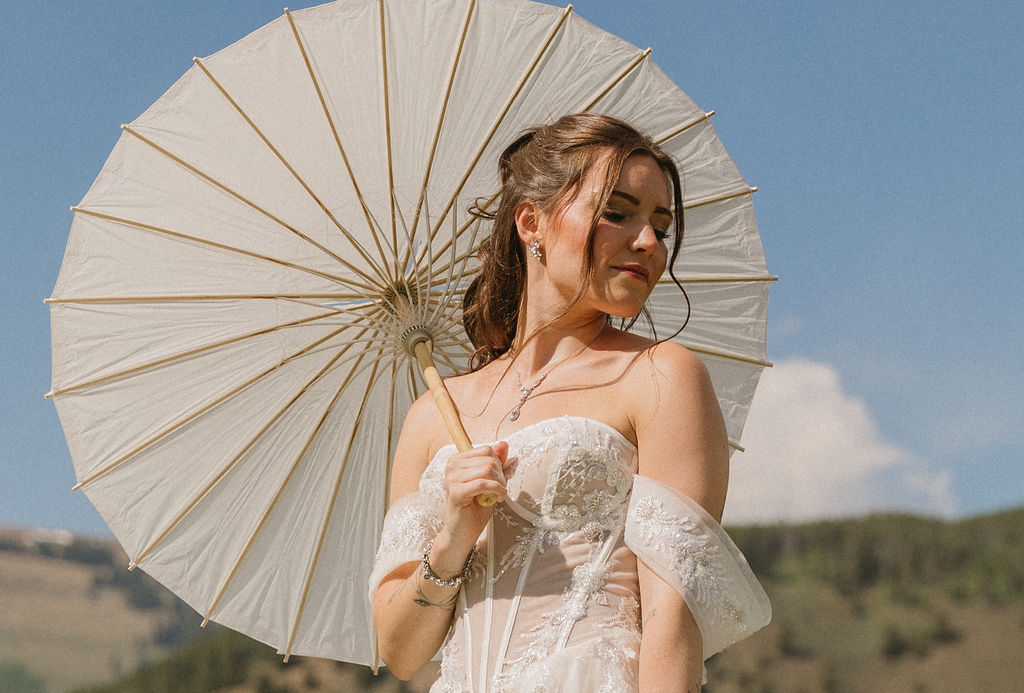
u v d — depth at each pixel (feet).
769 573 110.42
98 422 10.33
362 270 10.05
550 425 7.11
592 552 6.89
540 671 6.55
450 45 10.17
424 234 10.03
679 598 6.33
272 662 106.32
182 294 10.25
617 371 7.25
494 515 7.26
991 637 94.17
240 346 10.36
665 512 6.54
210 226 10.16
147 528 10.37
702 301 10.31
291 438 10.48
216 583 10.46
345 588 10.62
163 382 10.34
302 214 10.04
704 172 10.29
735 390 10.36
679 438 6.78
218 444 10.43
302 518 10.58
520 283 8.50
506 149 8.75
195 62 10.09
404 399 10.50
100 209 10.24
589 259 7.45
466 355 10.12
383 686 100.37
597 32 10.28
